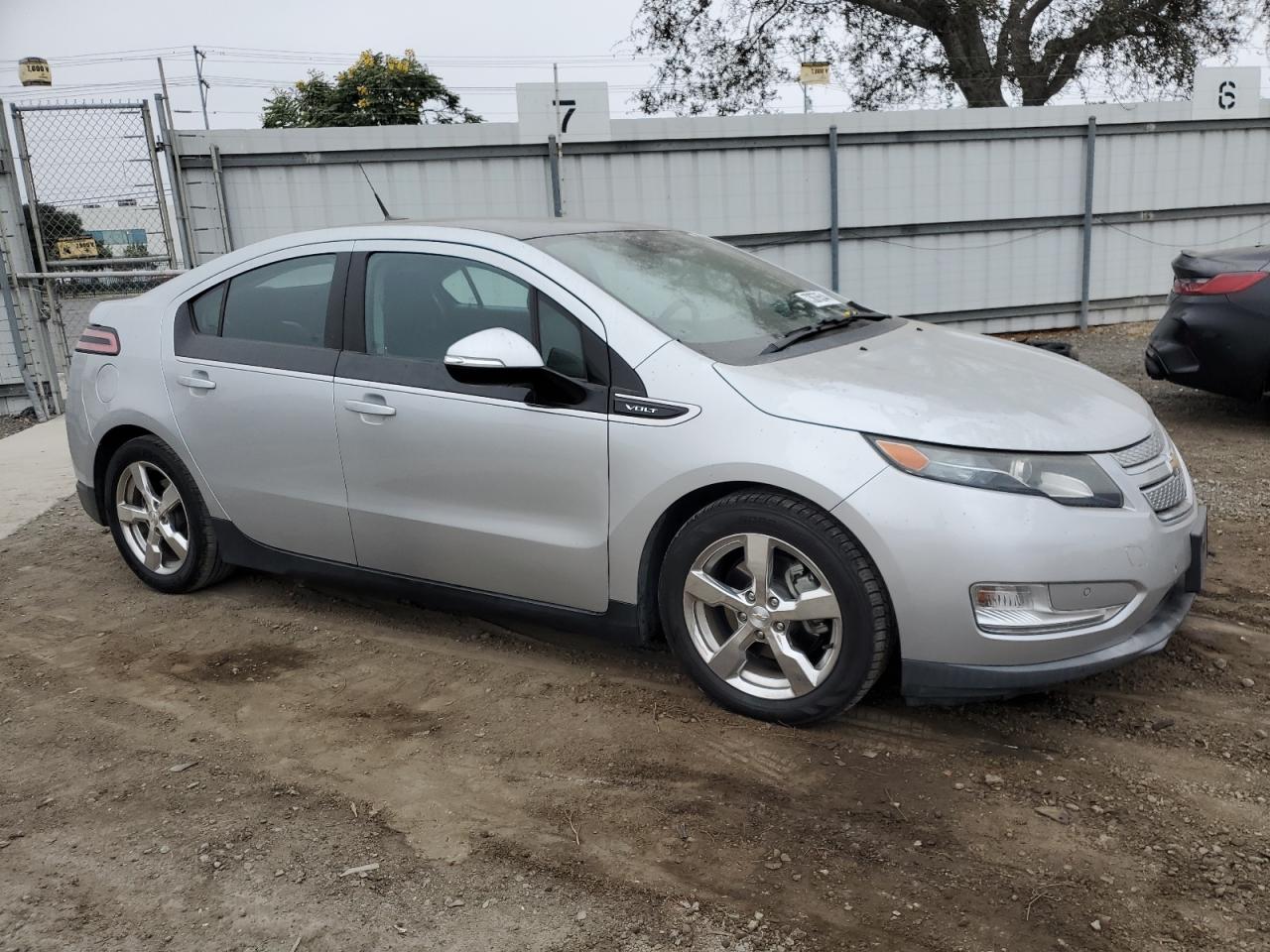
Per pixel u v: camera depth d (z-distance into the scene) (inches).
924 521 115.0
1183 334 271.0
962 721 131.0
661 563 136.6
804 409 122.6
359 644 163.8
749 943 92.6
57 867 107.3
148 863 107.4
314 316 160.1
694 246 169.8
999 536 114.1
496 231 150.5
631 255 153.9
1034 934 92.5
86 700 147.0
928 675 118.9
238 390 164.4
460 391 143.6
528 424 137.5
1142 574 119.0
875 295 477.4
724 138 441.7
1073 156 479.8
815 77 479.5
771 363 132.2
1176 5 804.0
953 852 104.8
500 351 130.3
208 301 173.2
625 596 136.3
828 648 124.1
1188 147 490.3
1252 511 211.0
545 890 101.0
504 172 427.8
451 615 174.1
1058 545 114.8
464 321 146.6
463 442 142.9
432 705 141.5
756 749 125.6
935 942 91.9
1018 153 474.0
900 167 463.8
